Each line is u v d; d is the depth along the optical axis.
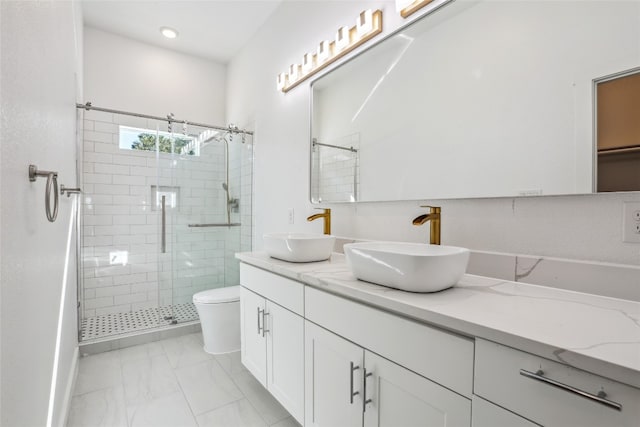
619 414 0.53
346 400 1.12
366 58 1.77
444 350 0.79
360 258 1.10
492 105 1.21
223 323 2.40
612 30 0.93
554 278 1.03
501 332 0.67
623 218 0.92
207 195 3.09
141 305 3.16
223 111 3.65
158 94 3.27
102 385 1.95
